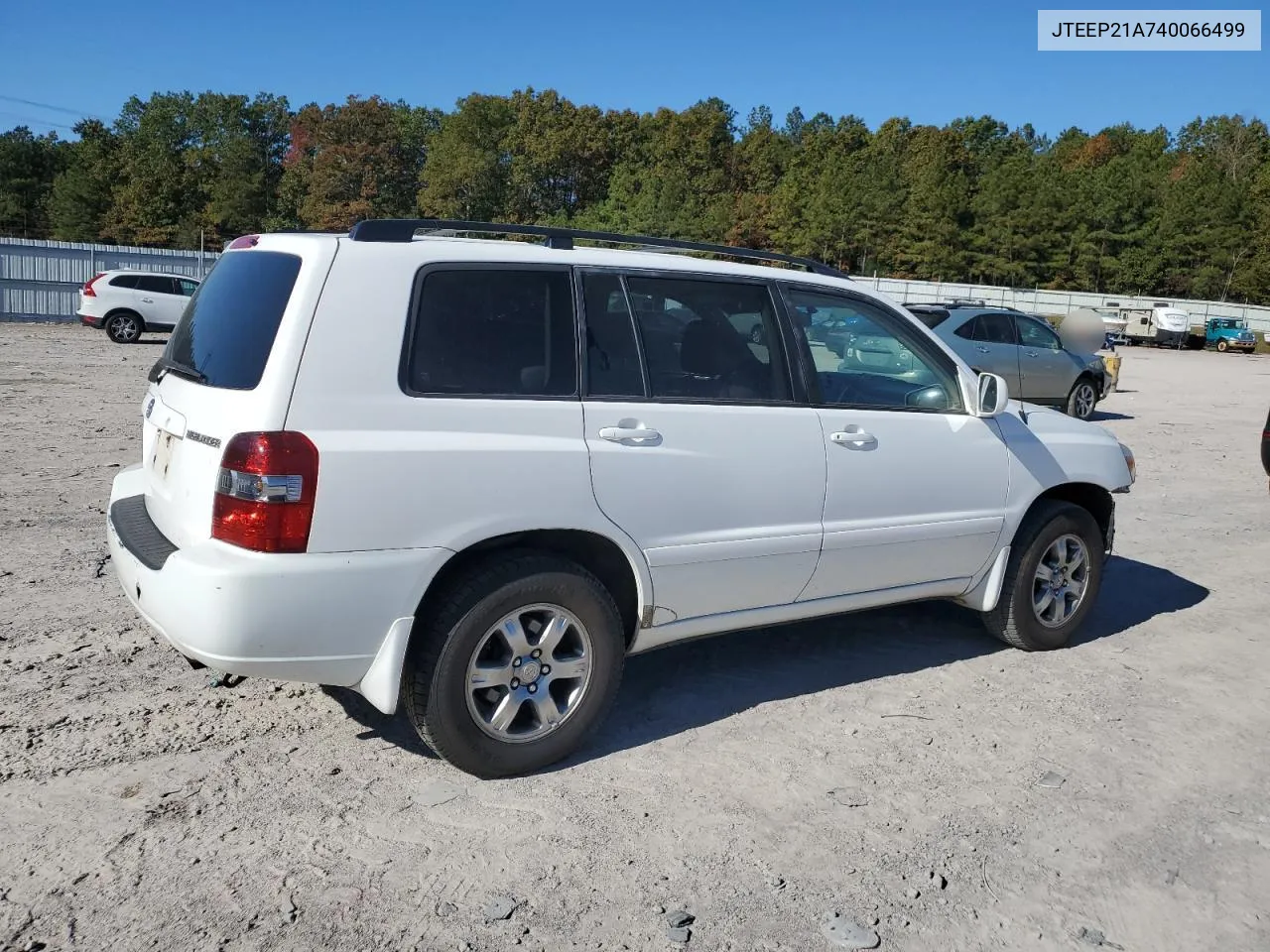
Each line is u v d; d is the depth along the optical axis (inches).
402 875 121.0
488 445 135.7
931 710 177.3
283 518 123.5
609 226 3437.5
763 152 4259.4
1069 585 211.0
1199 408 776.3
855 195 3088.1
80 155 3831.2
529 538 144.7
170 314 912.3
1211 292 2874.0
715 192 3941.9
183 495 134.7
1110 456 216.4
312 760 147.9
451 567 139.6
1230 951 115.2
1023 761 159.3
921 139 4256.9
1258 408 796.6
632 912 116.3
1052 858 132.1
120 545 142.3
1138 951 114.5
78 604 206.7
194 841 125.6
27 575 223.1
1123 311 1866.4
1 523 266.4
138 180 3316.9
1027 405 219.6
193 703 164.4
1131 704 184.2
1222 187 2837.1
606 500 145.6
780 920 116.3
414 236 141.1
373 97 3646.7
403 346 132.7
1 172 3873.0
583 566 152.6
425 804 137.1
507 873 122.6
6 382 566.6
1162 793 150.6
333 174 3580.2
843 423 171.6
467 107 4092.0
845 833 135.6
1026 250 2972.4
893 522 178.5
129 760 144.7
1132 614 241.1
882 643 211.5
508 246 145.6
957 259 2999.5
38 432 407.2
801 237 3245.6
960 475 187.5
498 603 137.6
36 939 106.2
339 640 128.5
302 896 115.8
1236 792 151.9
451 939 110.0
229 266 148.4
